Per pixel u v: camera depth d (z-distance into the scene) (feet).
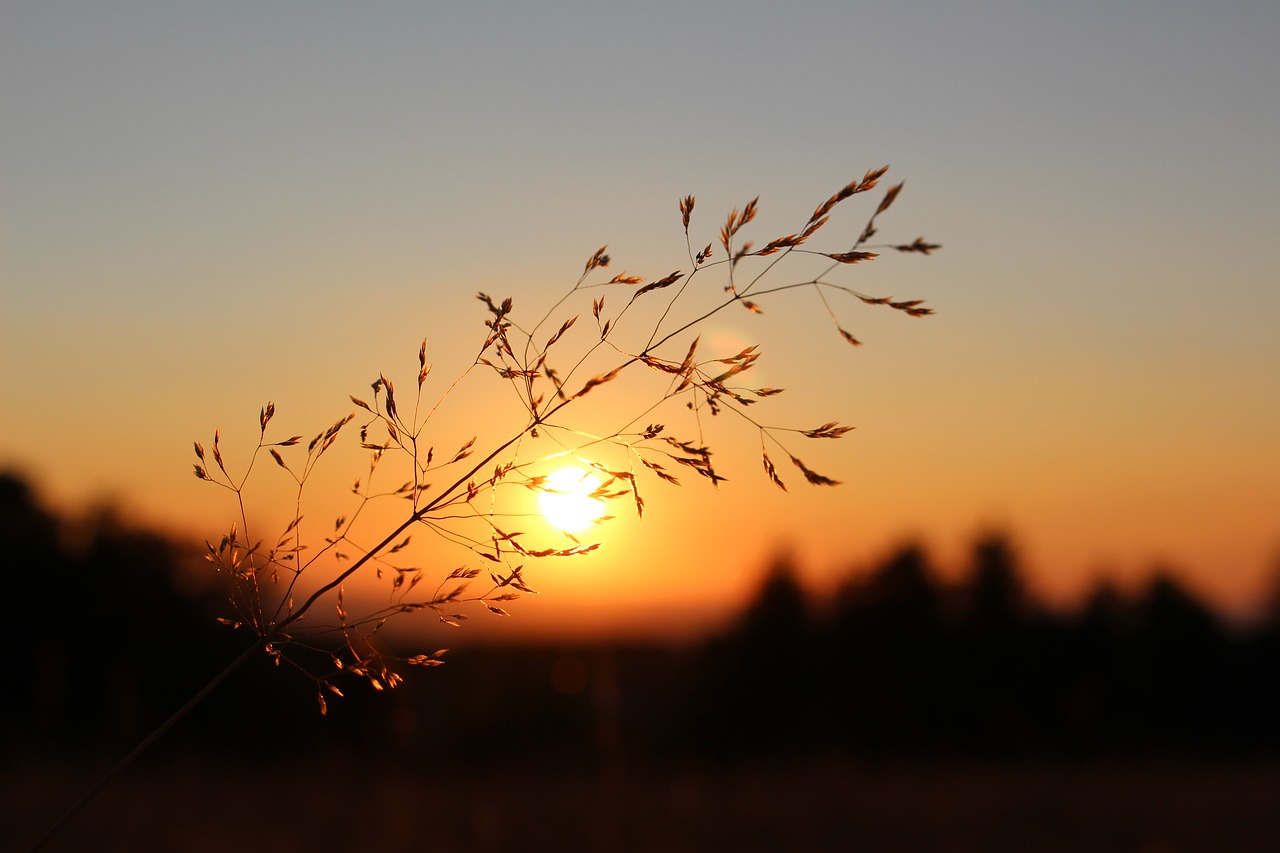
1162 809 36.88
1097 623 83.56
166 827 30.76
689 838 32.40
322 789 39.42
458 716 65.31
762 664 86.79
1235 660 83.30
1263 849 29.91
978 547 87.20
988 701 81.56
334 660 5.41
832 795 40.42
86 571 54.80
